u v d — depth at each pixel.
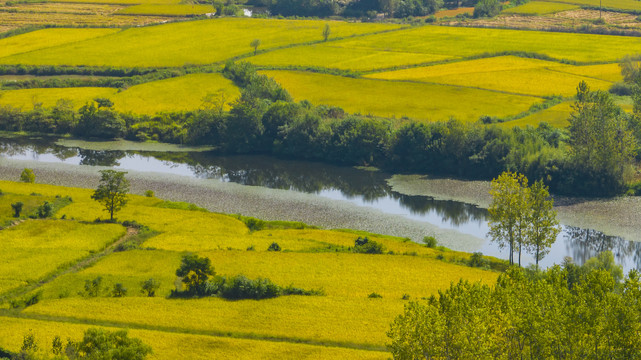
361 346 88.75
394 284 108.00
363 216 148.75
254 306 100.00
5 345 85.25
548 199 156.62
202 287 104.94
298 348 87.50
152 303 100.31
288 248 124.94
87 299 101.44
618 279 106.69
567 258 125.00
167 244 125.50
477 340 67.38
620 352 66.69
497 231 122.44
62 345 85.75
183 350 86.56
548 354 68.31
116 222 138.38
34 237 127.25
